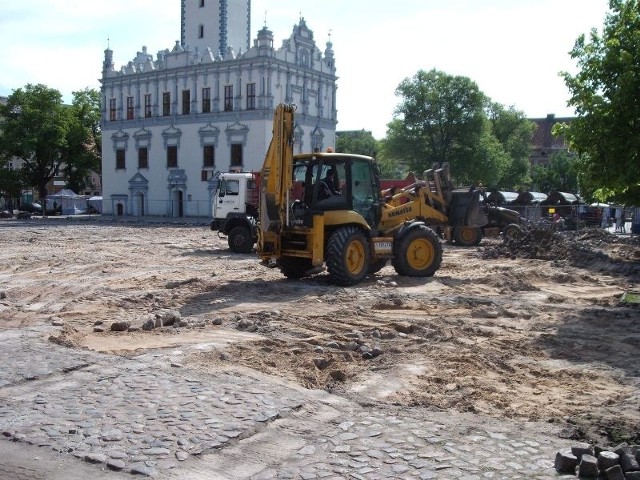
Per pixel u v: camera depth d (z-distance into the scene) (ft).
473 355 28.63
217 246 89.56
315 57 188.65
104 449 17.63
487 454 17.78
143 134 197.77
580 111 50.72
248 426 19.31
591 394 23.81
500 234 92.89
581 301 43.70
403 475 16.35
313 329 33.76
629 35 48.85
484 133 195.52
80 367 25.44
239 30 200.75
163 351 28.02
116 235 113.50
